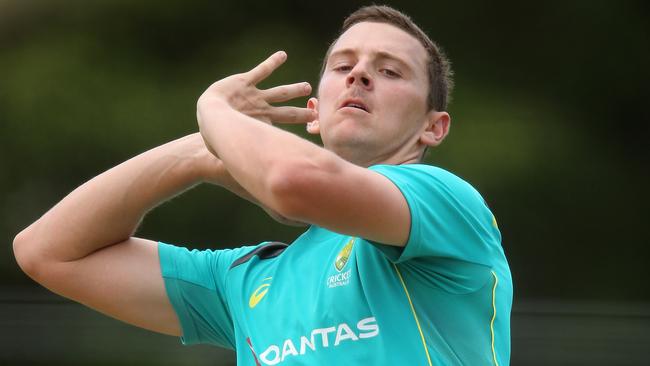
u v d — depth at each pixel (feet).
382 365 26.96
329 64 32.60
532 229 115.24
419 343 27.07
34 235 35.29
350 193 24.44
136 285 34.55
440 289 27.40
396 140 31.63
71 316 59.52
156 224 110.42
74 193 35.24
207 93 29.81
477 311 27.86
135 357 59.82
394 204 25.35
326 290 28.63
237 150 25.55
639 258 116.26
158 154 34.86
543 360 57.31
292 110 31.63
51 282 35.09
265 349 29.66
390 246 26.27
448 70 34.53
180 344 60.13
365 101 31.24
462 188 27.89
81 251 34.81
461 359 27.61
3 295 60.64
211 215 110.73
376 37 32.12
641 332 56.80
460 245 27.17
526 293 113.50
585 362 57.16
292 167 24.12
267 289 30.81
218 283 34.09
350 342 27.55
